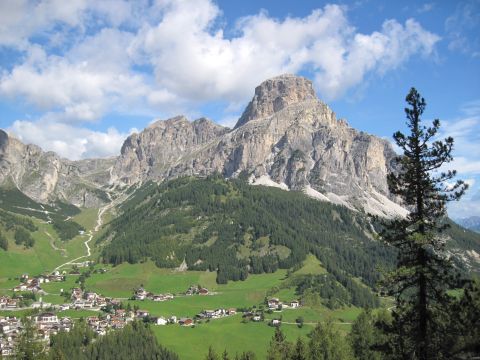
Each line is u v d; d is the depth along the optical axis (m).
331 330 130.38
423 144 49.62
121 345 190.38
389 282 48.47
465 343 46.56
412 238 47.19
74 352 183.62
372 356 113.06
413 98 50.72
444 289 48.28
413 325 48.41
